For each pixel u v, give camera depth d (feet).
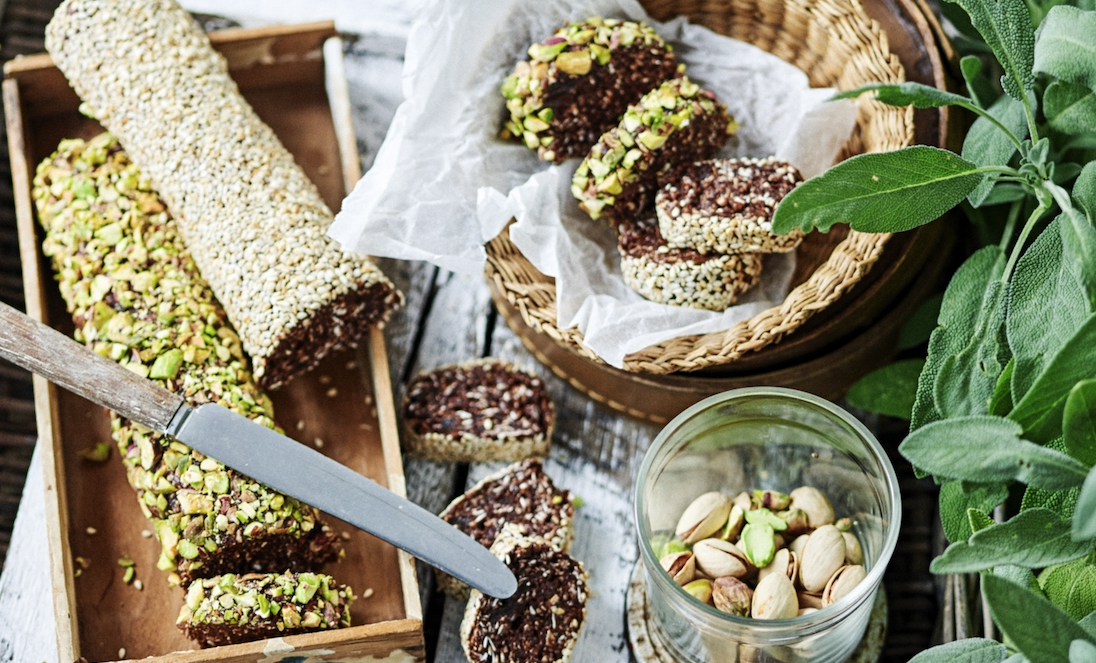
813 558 1.90
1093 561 1.73
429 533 1.95
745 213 1.98
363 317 2.07
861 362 2.03
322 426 2.10
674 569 1.90
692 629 1.91
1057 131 1.91
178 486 1.96
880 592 2.02
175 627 1.99
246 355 2.09
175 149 2.08
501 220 2.01
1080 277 1.68
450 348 2.21
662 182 2.05
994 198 1.92
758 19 2.11
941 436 1.62
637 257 2.05
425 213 2.02
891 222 1.75
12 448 2.15
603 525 2.11
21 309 2.21
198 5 2.34
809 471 2.01
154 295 2.05
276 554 1.99
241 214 2.05
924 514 2.08
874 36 2.01
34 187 2.14
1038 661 1.58
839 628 1.87
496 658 1.96
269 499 1.95
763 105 2.12
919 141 1.99
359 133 2.31
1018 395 1.69
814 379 2.02
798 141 2.08
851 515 2.00
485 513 2.04
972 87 1.96
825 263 1.98
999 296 1.80
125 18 2.11
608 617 2.06
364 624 1.99
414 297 2.23
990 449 1.61
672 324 2.01
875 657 1.99
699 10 2.13
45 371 1.94
